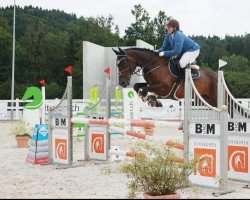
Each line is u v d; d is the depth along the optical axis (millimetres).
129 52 7242
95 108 9711
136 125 6488
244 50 95562
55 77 60531
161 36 59156
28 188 5301
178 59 7062
